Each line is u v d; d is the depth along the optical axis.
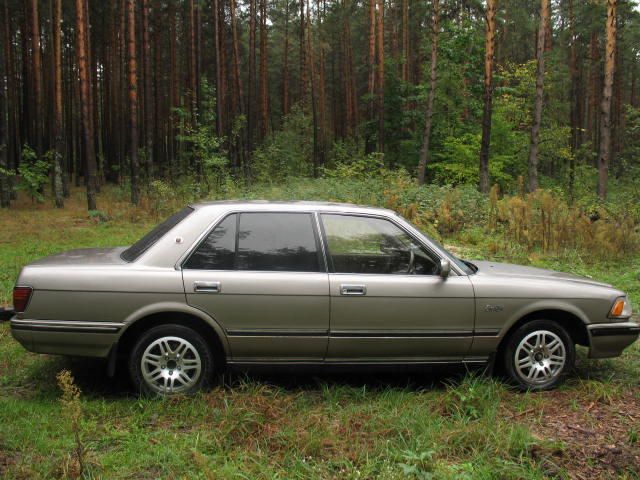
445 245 11.63
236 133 26.66
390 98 29.36
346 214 4.48
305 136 35.06
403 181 17.33
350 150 31.67
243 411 3.80
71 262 4.25
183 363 4.16
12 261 9.61
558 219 11.64
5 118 20.19
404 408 4.05
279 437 3.54
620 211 14.44
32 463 3.16
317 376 4.79
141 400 4.00
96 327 4.01
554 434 3.82
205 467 3.05
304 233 4.36
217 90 24.73
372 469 3.19
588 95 37.66
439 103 26.52
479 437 3.57
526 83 25.95
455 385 4.59
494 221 12.62
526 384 4.56
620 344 4.70
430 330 4.35
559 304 4.54
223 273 4.15
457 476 3.08
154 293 4.05
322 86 39.50
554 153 26.03
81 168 35.84
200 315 4.09
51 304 4.01
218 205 4.39
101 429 3.65
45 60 31.20
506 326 4.46
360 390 4.41
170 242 4.20
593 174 26.61
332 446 3.47
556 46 36.78
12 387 4.41
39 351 4.04
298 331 4.20
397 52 34.31
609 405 4.37
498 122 24.11
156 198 18.53
